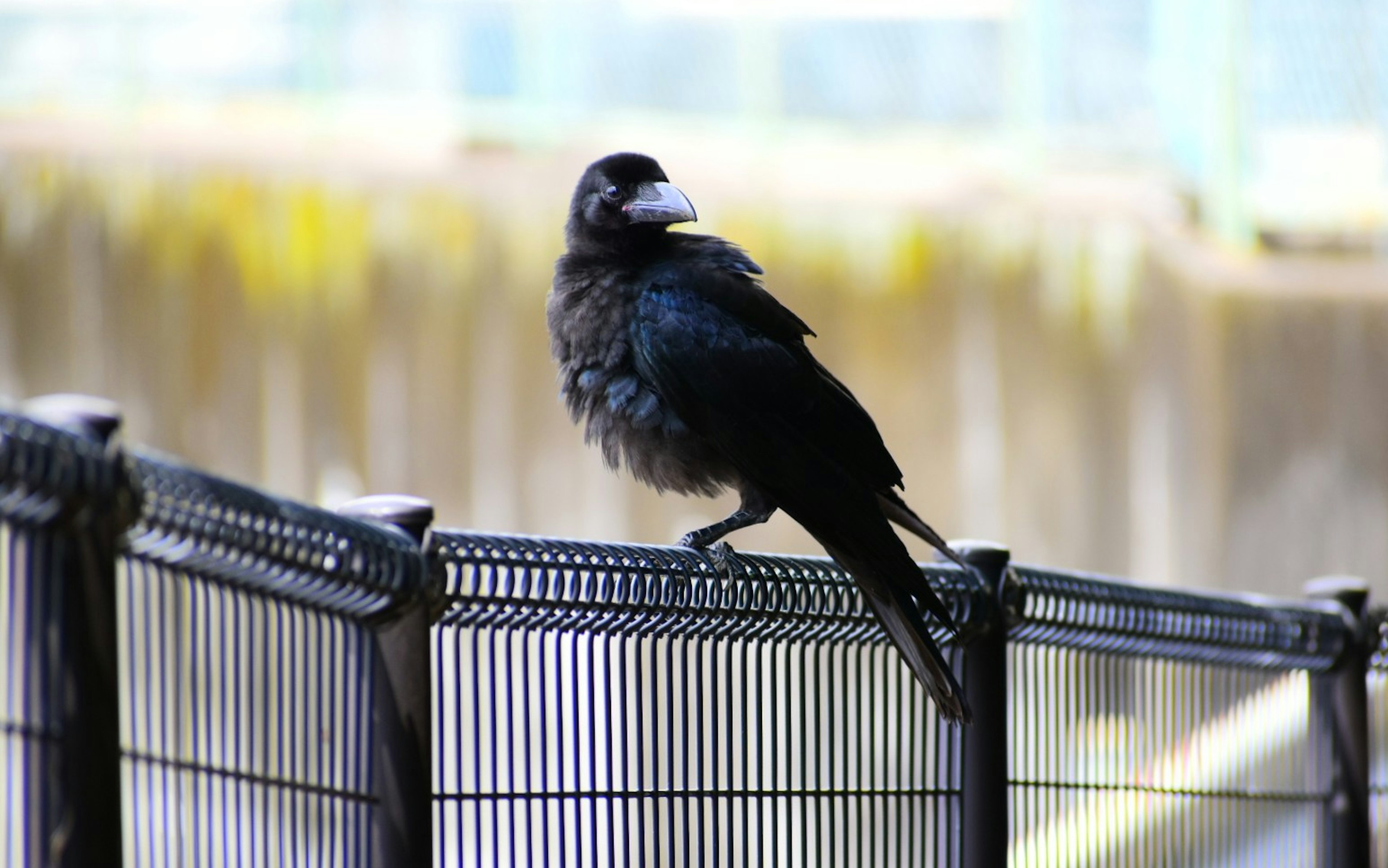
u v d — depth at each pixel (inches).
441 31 664.4
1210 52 697.0
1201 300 687.1
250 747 114.2
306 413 637.3
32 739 95.8
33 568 96.0
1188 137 695.7
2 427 92.0
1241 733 215.3
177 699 108.5
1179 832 204.5
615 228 211.2
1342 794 227.8
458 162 657.6
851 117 691.4
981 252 678.5
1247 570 679.1
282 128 648.4
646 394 202.5
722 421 194.9
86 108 637.3
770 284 671.8
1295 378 687.1
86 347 624.7
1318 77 700.7
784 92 689.0
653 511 631.8
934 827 172.9
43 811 95.5
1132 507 673.0
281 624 117.5
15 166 624.1
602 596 141.6
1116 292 681.6
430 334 647.8
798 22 689.0
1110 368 679.7
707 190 673.0
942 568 177.5
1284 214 694.5
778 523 628.1
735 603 153.9
